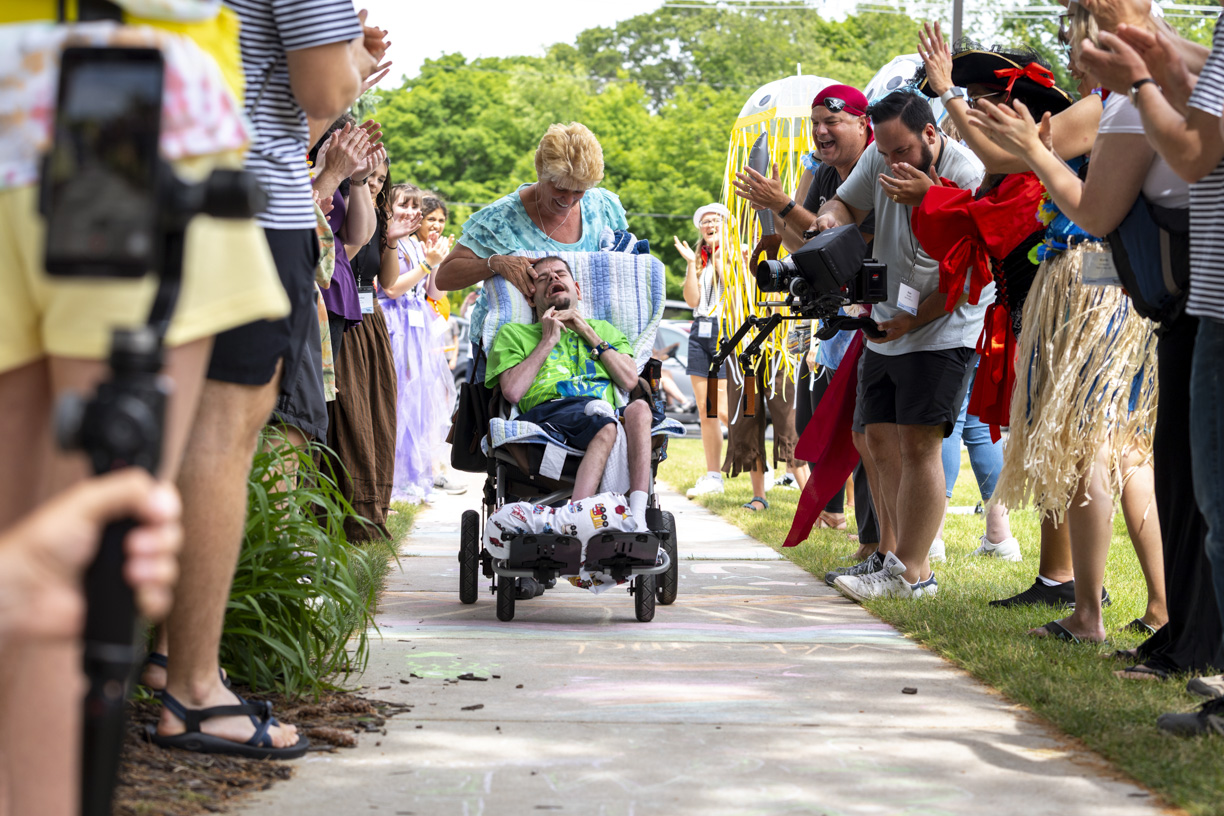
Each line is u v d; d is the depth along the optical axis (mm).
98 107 1343
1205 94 3062
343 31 2957
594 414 4965
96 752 1245
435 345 9516
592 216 5574
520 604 5418
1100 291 4301
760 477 9344
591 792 2855
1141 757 3062
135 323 2000
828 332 5320
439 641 4539
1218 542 3236
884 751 3213
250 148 3000
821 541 7480
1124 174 3643
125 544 1173
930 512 5441
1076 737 3352
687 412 19172
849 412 5910
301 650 3586
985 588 5637
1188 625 3939
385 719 3447
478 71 55906
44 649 1747
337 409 6773
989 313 4848
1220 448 3201
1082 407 4285
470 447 5281
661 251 47781
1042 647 4371
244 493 3000
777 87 8625
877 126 5242
